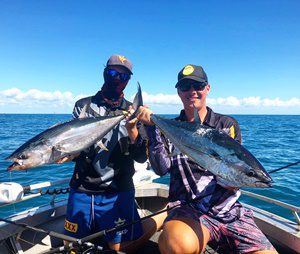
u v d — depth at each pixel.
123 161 1.35
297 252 1.19
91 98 1.48
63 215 1.52
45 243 1.40
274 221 1.34
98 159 1.31
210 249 1.35
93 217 1.32
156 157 1.24
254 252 1.12
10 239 1.29
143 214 1.74
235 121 1.35
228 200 1.21
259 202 2.67
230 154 1.04
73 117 1.46
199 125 1.13
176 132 1.16
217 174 1.06
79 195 1.32
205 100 1.34
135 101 1.33
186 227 1.09
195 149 1.10
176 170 1.28
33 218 1.37
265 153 6.04
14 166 1.18
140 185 1.80
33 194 1.35
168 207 1.27
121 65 1.36
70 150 1.25
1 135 10.20
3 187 1.20
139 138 1.30
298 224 1.29
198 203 1.21
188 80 1.28
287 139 9.56
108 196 1.32
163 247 1.07
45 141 1.21
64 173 4.06
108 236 1.31
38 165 1.21
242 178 1.03
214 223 1.18
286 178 3.61
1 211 2.51
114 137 1.35
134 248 1.35
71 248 1.10
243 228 1.17
